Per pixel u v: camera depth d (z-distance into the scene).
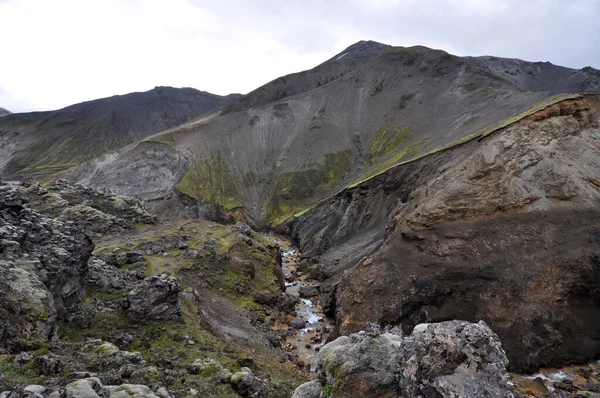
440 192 54.47
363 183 92.06
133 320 35.12
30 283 27.39
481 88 150.88
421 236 50.62
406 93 179.25
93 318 32.41
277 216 135.38
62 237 34.88
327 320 57.78
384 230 72.50
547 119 58.44
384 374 13.38
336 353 14.91
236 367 31.42
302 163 159.25
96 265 41.81
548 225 46.84
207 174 151.00
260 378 31.12
